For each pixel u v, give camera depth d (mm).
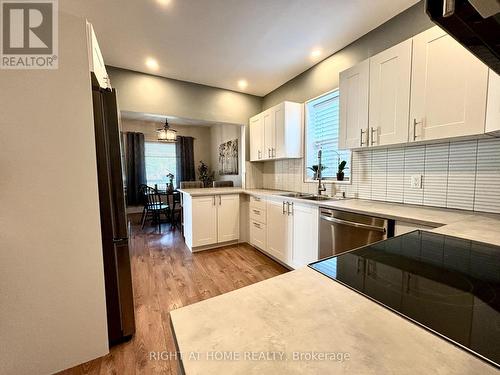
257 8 1898
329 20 2055
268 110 3355
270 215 2900
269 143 3355
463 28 631
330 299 539
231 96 3760
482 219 1375
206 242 3260
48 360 1260
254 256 3072
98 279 1375
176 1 1815
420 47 1541
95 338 1383
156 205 4883
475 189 1562
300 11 1937
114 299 1499
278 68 2986
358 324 445
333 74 2650
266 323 446
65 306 1292
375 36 2168
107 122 1459
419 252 884
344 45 2459
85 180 1311
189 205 3301
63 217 1264
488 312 494
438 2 596
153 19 2029
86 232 1329
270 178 3893
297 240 2438
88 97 1296
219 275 2518
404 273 700
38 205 1200
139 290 2203
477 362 352
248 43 2412
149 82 3119
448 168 1688
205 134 6879
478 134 1332
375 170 2203
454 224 1271
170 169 6391
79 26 1263
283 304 515
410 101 1605
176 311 485
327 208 2025
